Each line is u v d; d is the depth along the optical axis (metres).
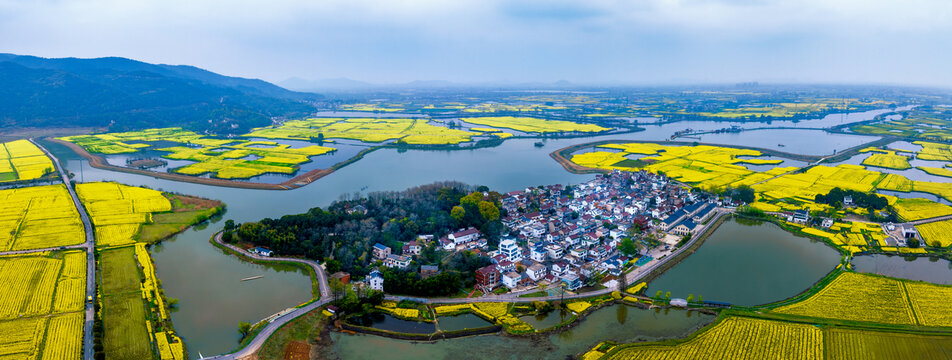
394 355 166.25
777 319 183.50
